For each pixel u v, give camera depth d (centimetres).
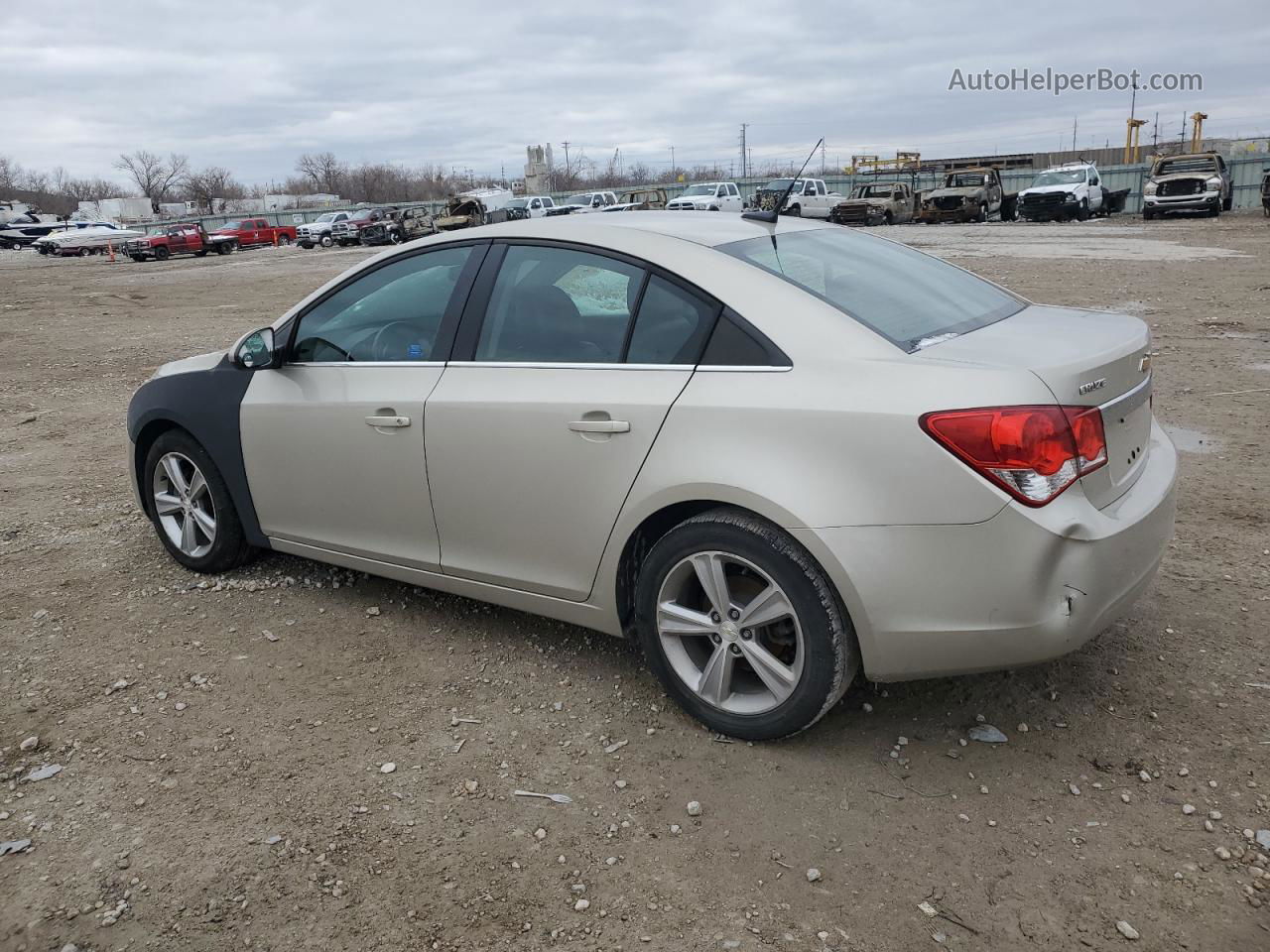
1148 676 333
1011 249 2205
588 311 327
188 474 457
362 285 391
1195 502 502
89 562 479
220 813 280
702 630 304
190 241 4225
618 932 232
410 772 298
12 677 362
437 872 254
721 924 233
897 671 276
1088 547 260
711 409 289
